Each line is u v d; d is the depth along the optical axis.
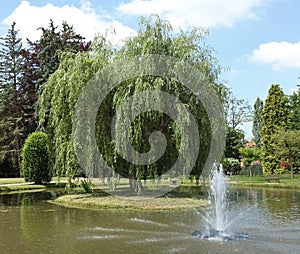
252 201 14.93
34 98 32.53
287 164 29.55
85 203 13.38
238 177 29.30
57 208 13.05
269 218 10.66
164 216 10.89
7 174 34.41
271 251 6.92
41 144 23.75
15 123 33.38
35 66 34.91
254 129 55.09
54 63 31.28
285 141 25.16
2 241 7.92
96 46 14.82
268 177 23.72
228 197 16.44
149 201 13.43
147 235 8.38
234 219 10.42
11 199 16.39
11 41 36.88
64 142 14.79
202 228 9.11
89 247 7.33
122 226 9.43
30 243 7.72
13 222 10.25
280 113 30.17
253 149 36.97
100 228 9.20
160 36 13.95
